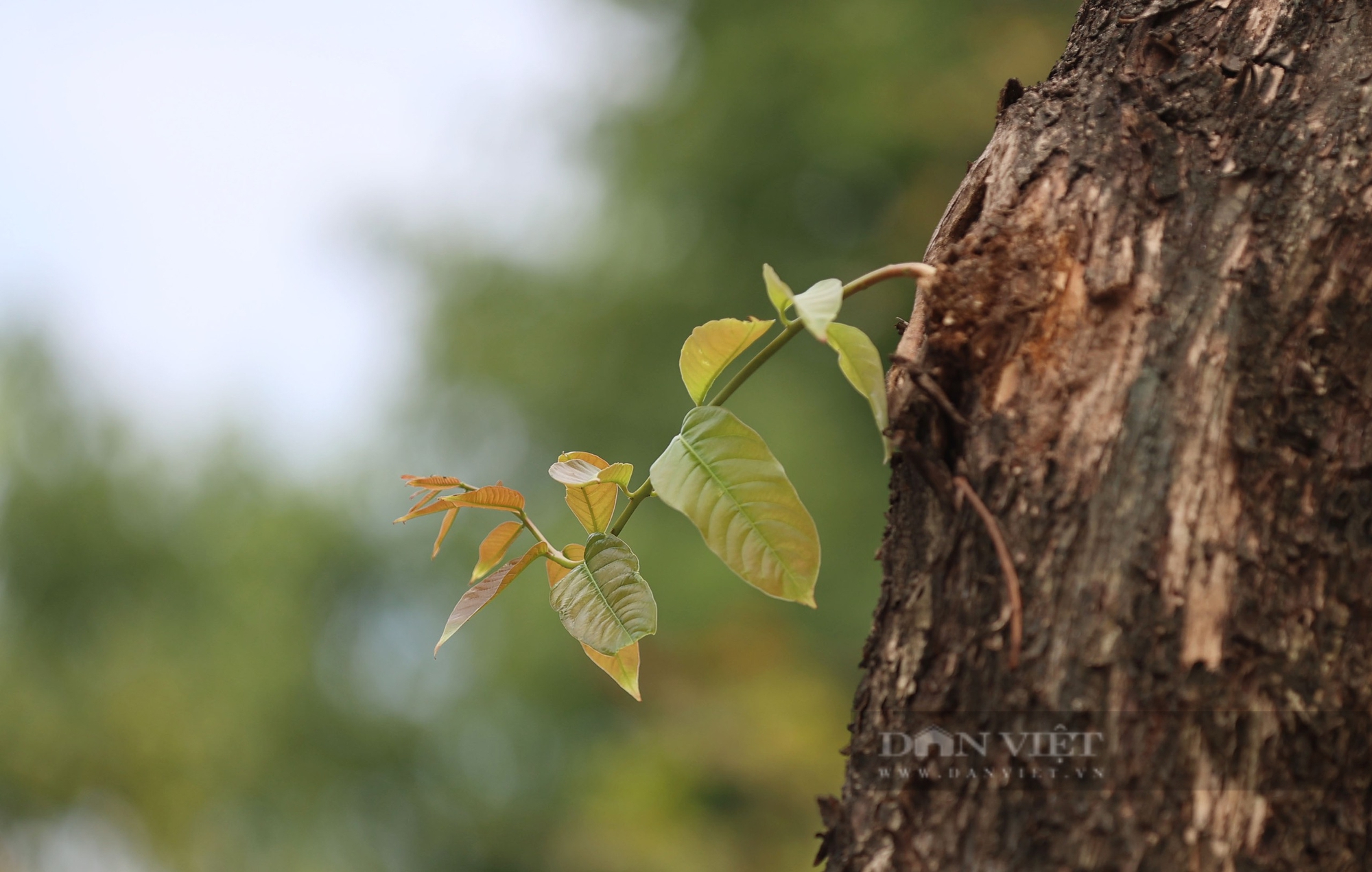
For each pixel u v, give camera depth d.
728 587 6.70
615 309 7.78
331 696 9.52
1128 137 0.88
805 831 6.14
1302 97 0.87
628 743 6.99
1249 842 0.69
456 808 8.88
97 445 10.58
